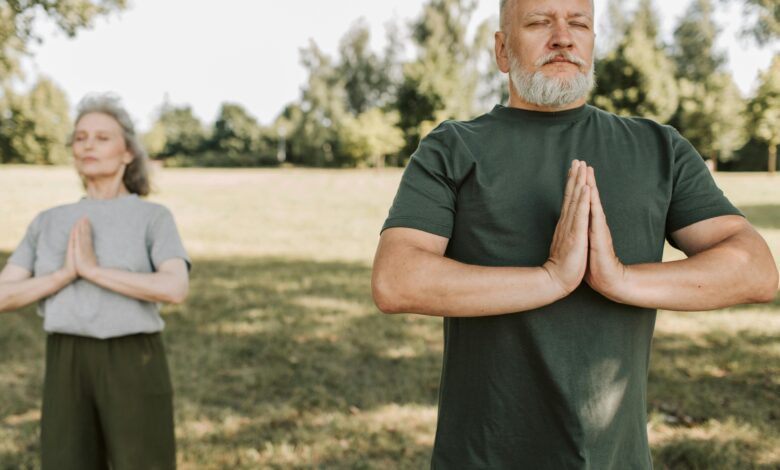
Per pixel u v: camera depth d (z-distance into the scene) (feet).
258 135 241.76
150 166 8.15
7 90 42.73
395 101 177.27
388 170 173.37
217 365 15.29
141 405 7.00
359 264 31.32
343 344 16.96
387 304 4.02
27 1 22.86
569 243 3.79
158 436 7.13
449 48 167.73
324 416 12.19
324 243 39.99
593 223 3.80
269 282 25.98
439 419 4.51
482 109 177.58
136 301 7.04
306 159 210.18
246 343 17.03
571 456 4.02
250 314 20.27
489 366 4.19
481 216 4.21
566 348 4.05
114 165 7.54
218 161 233.14
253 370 14.92
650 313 4.33
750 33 26.61
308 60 205.98
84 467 6.95
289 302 22.07
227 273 28.22
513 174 4.20
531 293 3.81
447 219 4.27
